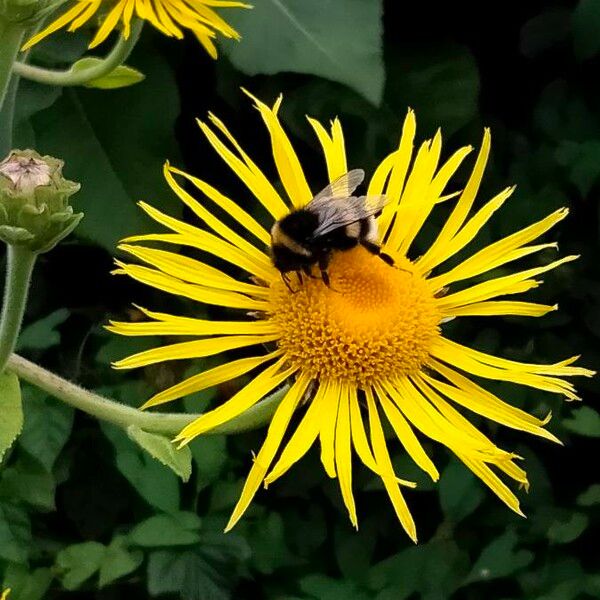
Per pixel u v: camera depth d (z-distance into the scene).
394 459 0.40
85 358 0.41
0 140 0.33
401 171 0.30
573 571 0.39
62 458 0.40
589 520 0.41
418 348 0.29
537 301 0.43
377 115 0.41
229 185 0.42
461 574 0.39
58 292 0.43
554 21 0.44
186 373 0.39
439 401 0.29
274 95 0.41
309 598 0.38
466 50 0.42
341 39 0.37
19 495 0.38
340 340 0.29
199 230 0.29
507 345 0.43
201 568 0.38
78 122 0.39
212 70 0.42
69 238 0.42
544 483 0.41
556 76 0.44
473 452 0.28
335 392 0.29
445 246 0.30
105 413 0.28
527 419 0.28
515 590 0.40
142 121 0.39
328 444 0.28
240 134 0.42
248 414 0.28
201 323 0.28
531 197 0.43
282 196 0.41
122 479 0.41
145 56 0.39
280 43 0.37
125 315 0.42
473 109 0.41
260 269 0.29
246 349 0.40
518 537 0.40
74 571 0.38
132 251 0.28
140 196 0.39
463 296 0.29
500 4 0.43
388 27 0.42
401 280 0.29
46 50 0.38
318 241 0.29
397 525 0.41
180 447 0.27
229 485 0.39
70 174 0.39
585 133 0.44
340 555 0.40
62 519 0.41
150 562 0.38
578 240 0.44
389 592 0.39
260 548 0.39
